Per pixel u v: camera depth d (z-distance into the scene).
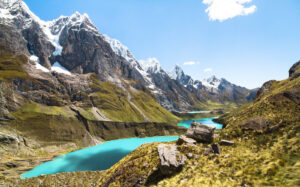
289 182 19.81
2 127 124.25
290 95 41.34
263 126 37.25
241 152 31.81
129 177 38.06
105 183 43.16
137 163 41.66
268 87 83.62
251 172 24.22
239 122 44.00
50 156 122.31
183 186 26.38
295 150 25.48
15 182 66.44
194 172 29.55
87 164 109.81
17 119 138.50
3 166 94.12
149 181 33.56
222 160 30.34
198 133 42.97
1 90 146.75
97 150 143.12
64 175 76.19
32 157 113.75
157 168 35.72
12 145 113.75
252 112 45.00
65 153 132.12
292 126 32.22
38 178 72.50
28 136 131.00
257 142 33.56
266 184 20.92
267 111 41.25
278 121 35.94
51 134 144.88
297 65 84.62
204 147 38.53
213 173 27.17
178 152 36.47
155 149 44.34
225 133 42.88
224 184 23.47
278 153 26.64
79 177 74.69
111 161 115.56
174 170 32.41
